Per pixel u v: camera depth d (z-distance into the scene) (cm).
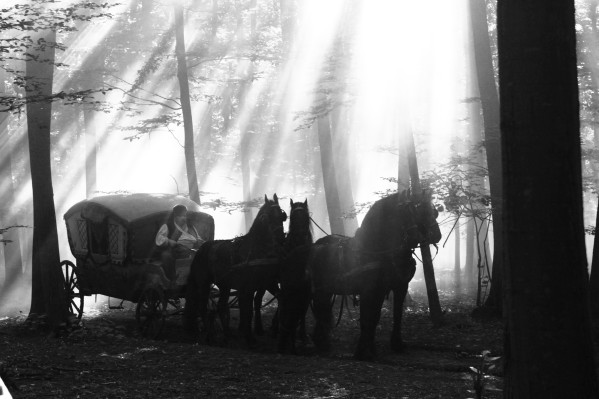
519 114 626
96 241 1822
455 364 1313
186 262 1662
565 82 624
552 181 620
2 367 1116
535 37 620
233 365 1275
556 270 620
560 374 619
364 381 1135
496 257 1886
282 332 1455
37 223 1745
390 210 1377
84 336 1617
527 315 626
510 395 639
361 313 1388
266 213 1491
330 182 2584
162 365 1277
